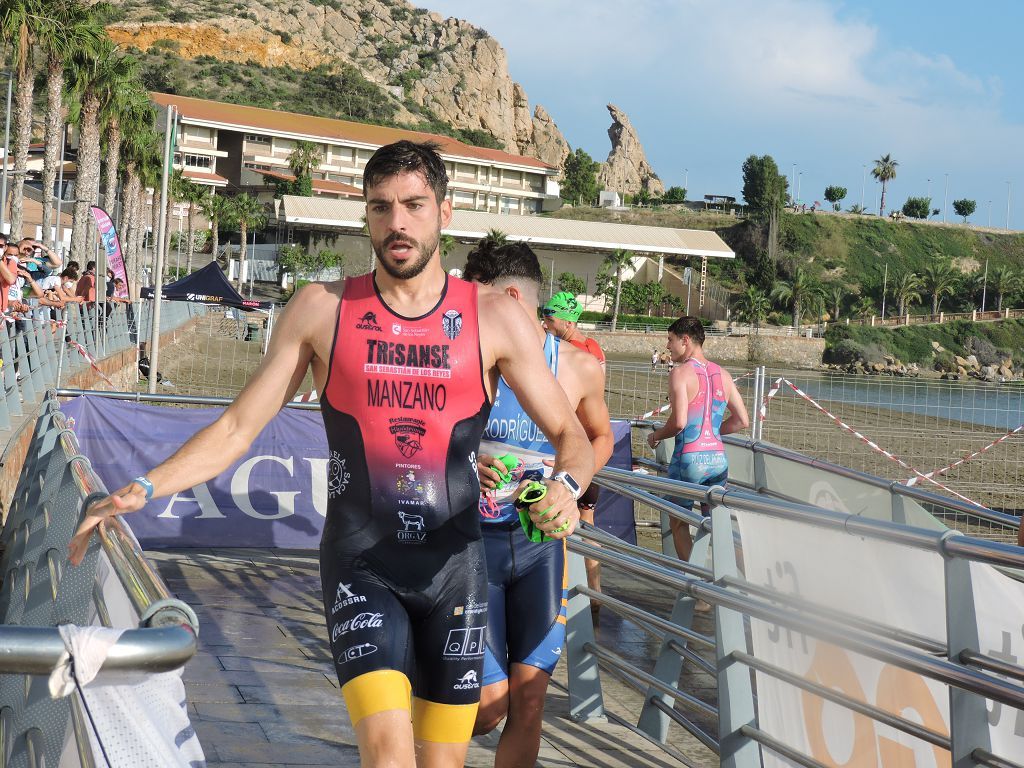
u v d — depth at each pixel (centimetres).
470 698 235
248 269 8881
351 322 231
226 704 421
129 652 123
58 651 120
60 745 203
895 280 12388
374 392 229
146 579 156
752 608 318
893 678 288
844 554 308
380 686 217
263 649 503
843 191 16062
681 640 441
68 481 332
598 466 366
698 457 644
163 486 211
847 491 549
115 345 2314
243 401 228
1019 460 1043
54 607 280
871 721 296
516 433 330
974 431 1081
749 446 635
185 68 17250
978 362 10725
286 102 17262
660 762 407
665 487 392
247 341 1964
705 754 433
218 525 743
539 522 220
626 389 1225
